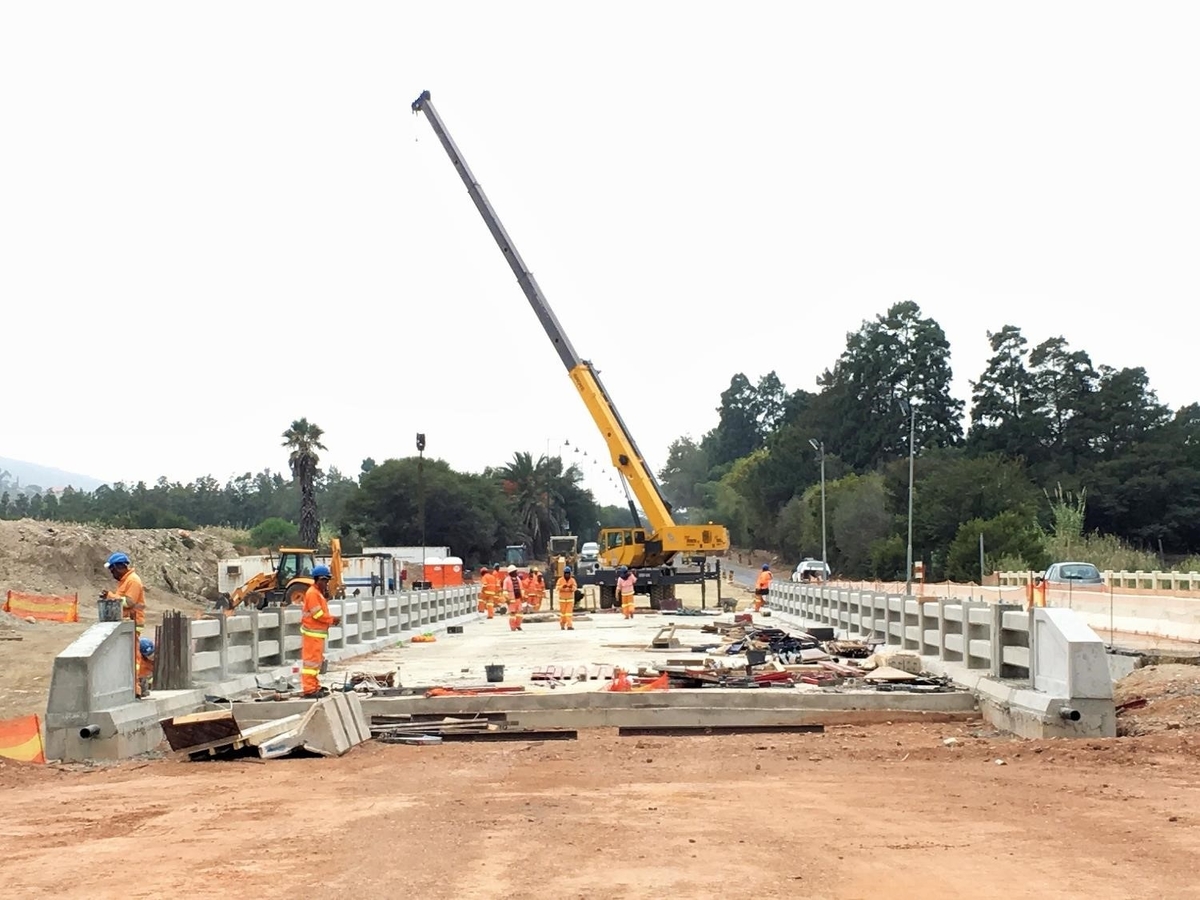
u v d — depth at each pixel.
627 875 7.83
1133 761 12.45
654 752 14.51
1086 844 8.62
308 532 95.12
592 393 50.97
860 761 13.42
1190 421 103.69
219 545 79.50
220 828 9.88
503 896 7.34
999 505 84.19
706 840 8.92
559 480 154.50
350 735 15.16
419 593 38.03
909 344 120.69
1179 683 17.20
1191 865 7.92
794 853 8.44
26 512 143.25
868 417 121.19
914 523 87.19
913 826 9.40
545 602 64.38
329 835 9.41
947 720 16.75
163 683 17.20
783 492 131.50
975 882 7.54
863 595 29.69
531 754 14.48
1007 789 11.16
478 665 25.73
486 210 51.22
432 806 10.72
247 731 14.91
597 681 20.41
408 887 7.62
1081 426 102.12
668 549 51.66
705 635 35.31
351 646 28.52
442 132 51.62
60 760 14.48
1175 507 89.94
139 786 12.51
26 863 8.65
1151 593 35.28
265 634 22.45
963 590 52.31
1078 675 14.23
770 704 16.83
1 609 48.66
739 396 194.88
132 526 112.81
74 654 14.63
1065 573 49.78
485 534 122.44
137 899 7.47
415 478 118.56
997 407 105.50
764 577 49.28
